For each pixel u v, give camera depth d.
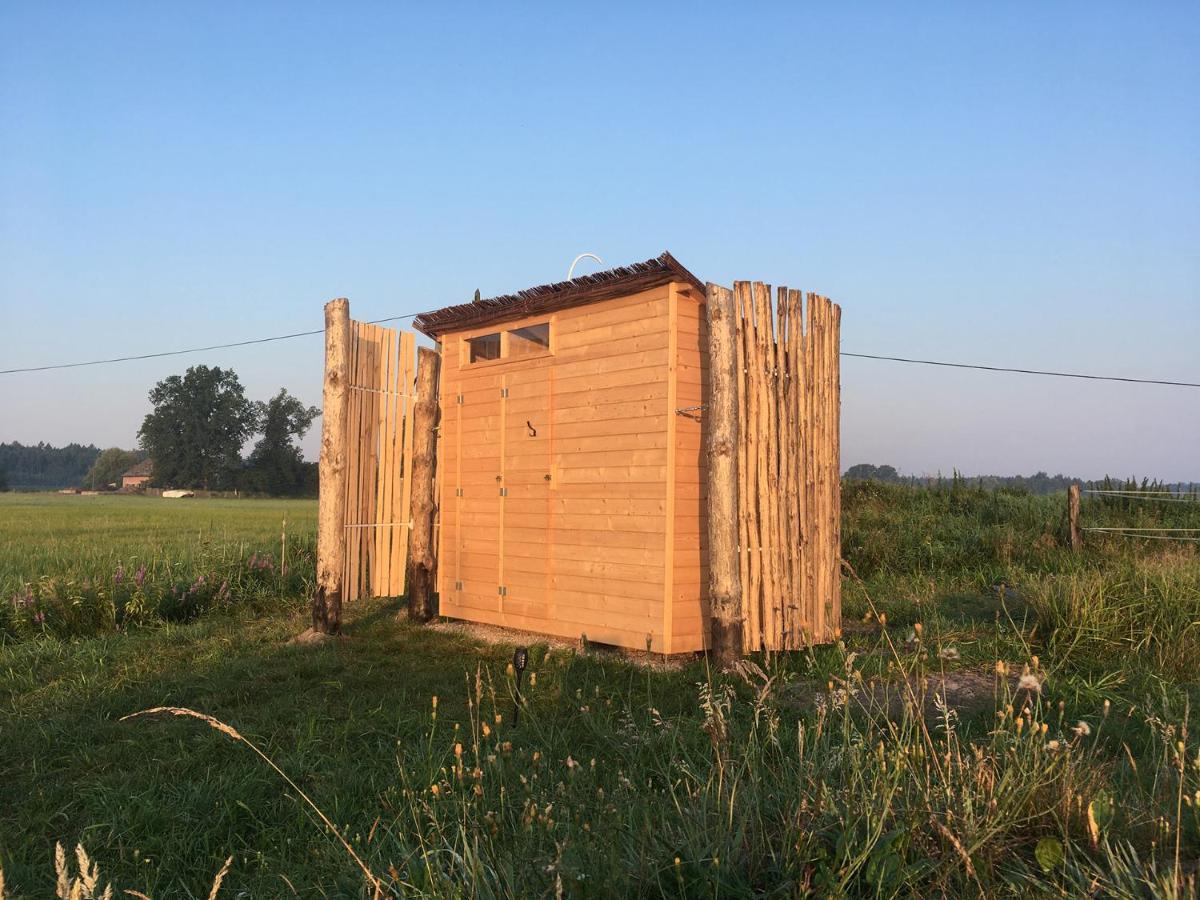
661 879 3.07
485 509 9.98
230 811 4.49
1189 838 3.25
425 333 10.97
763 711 5.43
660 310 8.06
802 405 8.66
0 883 2.86
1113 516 16.27
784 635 8.20
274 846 4.21
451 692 6.88
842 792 3.50
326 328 9.73
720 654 7.46
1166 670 6.81
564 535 8.95
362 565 10.55
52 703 6.80
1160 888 2.73
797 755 4.41
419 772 4.71
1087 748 4.61
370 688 7.14
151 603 10.73
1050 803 3.47
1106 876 2.92
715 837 3.21
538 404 9.33
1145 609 7.86
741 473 7.95
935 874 3.04
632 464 8.25
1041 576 11.48
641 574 8.10
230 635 9.51
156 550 15.78
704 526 8.16
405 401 11.12
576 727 5.72
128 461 145.88
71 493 109.25
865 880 3.02
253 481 102.31
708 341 7.64
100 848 4.18
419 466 10.66
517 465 9.58
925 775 3.62
